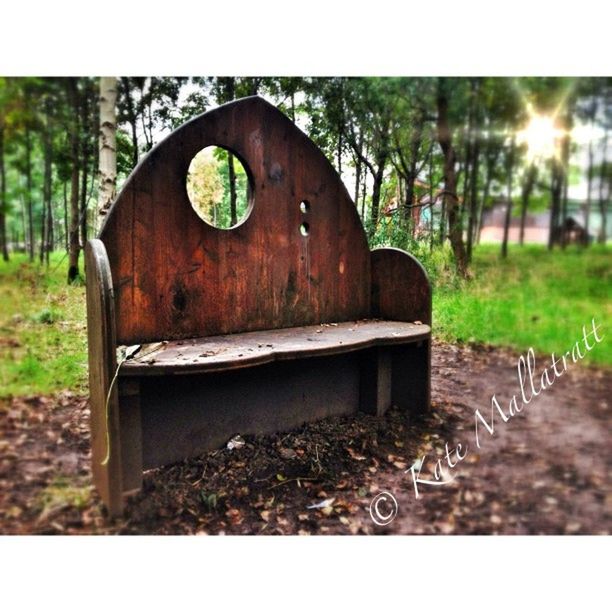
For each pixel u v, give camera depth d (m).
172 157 2.12
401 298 2.88
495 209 8.18
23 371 3.40
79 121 6.05
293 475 2.15
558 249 7.59
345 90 6.04
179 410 2.09
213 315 2.31
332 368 2.69
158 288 2.11
